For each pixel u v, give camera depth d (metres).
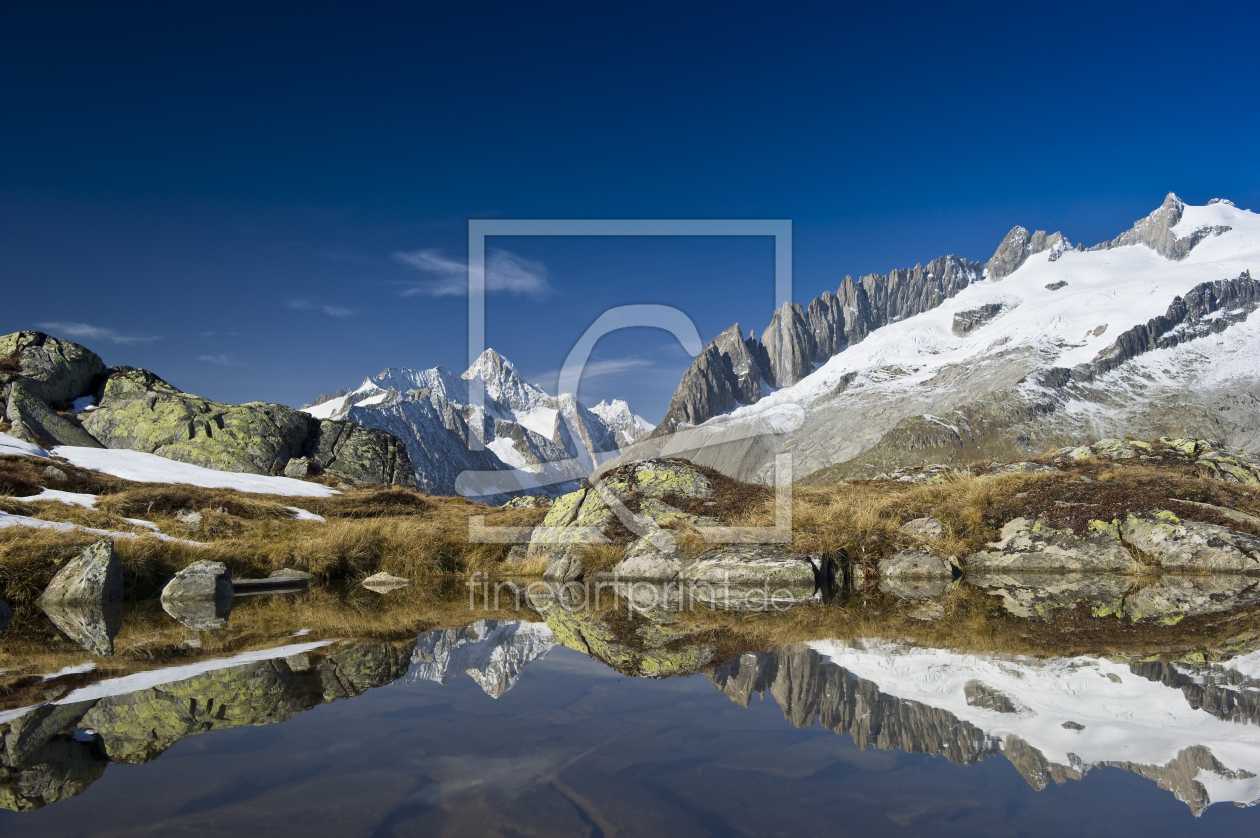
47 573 11.72
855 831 2.47
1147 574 12.89
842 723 3.96
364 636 7.41
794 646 6.41
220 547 15.49
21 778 3.14
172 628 8.27
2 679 5.34
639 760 3.36
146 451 50.50
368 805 2.77
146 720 4.15
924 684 4.91
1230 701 4.38
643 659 5.95
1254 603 9.29
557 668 5.61
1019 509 15.00
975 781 3.04
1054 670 5.30
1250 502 15.06
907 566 12.90
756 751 3.49
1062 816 2.63
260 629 8.04
